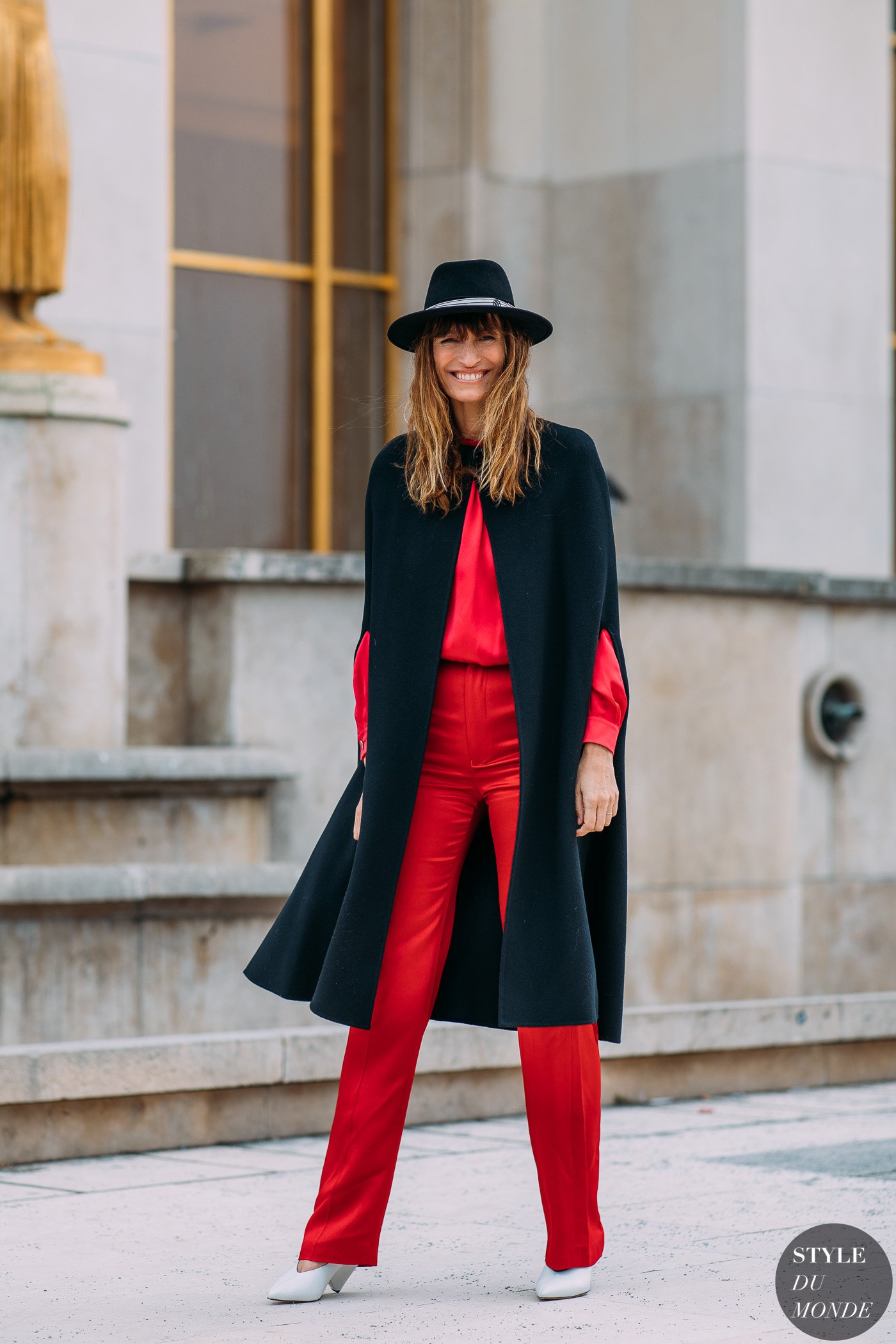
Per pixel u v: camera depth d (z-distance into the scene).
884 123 15.88
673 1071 8.36
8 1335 4.37
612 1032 4.93
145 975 8.81
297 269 15.70
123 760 9.61
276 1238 5.49
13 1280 4.96
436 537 4.88
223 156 15.38
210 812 10.02
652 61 15.71
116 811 9.76
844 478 15.58
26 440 10.04
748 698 11.68
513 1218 5.80
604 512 4.91
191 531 15.09
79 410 10.08
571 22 16.23
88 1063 6.84
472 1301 4.71
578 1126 4.75
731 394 15.16
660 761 11.34
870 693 12.27
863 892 12.24
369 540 5.04
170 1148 7.07
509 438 4.86
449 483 4.91
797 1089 8.73
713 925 11.52
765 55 15.22
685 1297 4.72
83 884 8.59
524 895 4.70
